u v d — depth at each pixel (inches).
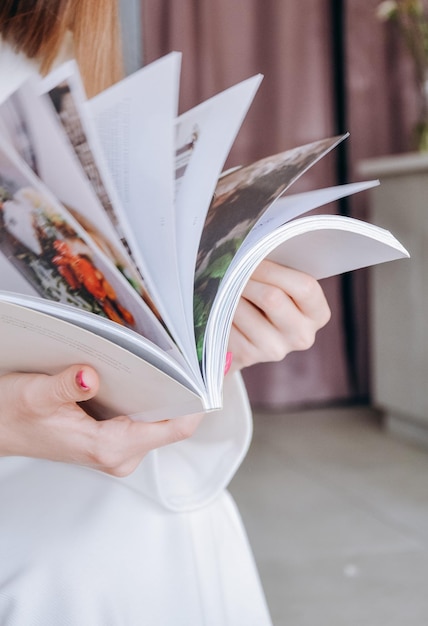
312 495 82.5
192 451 24.8
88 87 27.5
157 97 18.7
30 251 19.3
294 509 78.7
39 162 17.4
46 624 22.0
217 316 18.6
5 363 20.2
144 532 23.3
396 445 99.5
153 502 23.6
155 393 18.4
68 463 22.1
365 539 71.1
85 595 22.1
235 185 21.4
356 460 93.7
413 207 96.0
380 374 105.4
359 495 82.0
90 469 24.2
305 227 19.8
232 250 19.1
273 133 120.8
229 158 120.9
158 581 23.2
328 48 121.3
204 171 20.0
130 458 20.3
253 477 88.7
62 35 26.5
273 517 76.8
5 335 18.6
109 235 17.4
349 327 126.9
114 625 22.4
